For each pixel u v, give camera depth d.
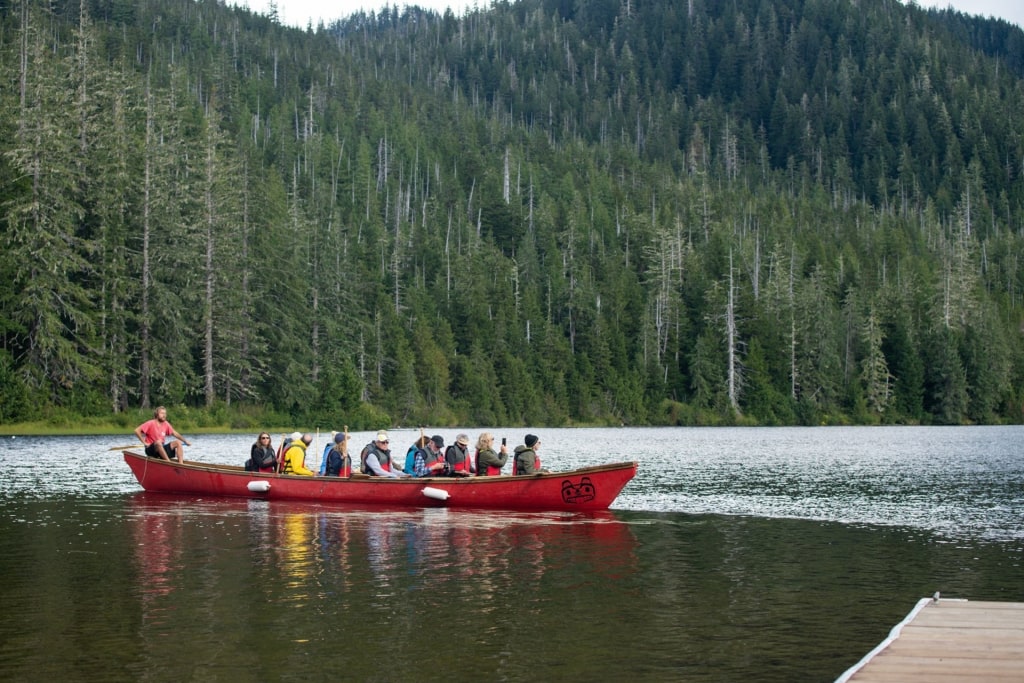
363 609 13.17
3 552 17.25
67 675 10.48
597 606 13.49
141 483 26.95
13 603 13.41
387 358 94.19
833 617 12.99
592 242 144.50
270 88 183.88
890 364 115.62
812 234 159.75
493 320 109.69
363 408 79.94
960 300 127.75
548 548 18.09
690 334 118.50
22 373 58.47
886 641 10.79
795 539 19.38
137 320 64.38
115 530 20.00
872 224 179.62
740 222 169.25
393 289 117.00
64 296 61.41
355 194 153.62
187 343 67.69
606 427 103.31
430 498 24.03
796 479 33.09
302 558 16.89
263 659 11.02
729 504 25.23
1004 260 172.00
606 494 23.31
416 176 168.75
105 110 70.94
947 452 51.06
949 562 16.94
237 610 13.09
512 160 174.75
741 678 10.48
